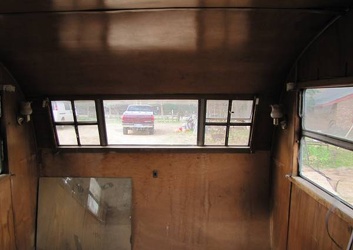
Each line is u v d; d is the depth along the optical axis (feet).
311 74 8.26
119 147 11.69
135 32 7.86
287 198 9.92
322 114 7.98
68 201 11.91
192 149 11.62
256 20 7.26
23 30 7.66
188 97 10.80
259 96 10.70
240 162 11.85
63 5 6.31
